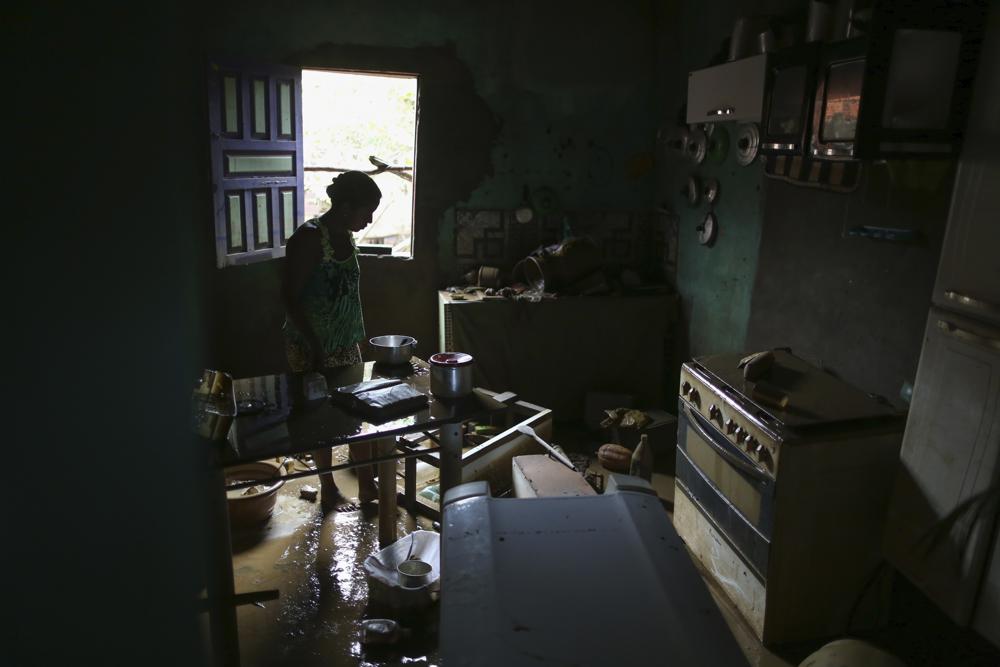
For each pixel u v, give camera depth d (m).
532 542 1.18
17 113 0.59
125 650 0.75
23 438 0.57
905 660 2.47
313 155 8.93
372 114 8.98
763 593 2.48
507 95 4.66
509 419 4.02
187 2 3.56
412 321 4.92
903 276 2.64
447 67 4.55
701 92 3.49
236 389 2.60
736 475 2.61
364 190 2.80
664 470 3.99
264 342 4.54
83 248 0.71
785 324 3.42
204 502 1.70
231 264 4.07
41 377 0.61
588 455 4.13
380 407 2.34
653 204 4.93
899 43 2.07
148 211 0.97
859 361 2.91
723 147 3.89
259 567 2.96
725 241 3.95
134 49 0.91
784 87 2.72
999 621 1.87
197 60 3.72
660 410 4.37
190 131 3.55
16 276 0.57
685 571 1.12
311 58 4.34
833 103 2.40
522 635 0.97
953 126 2.06
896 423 2.41
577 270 4.53
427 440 3.77
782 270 3.42
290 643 2.52
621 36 4.67
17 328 0.57
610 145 4.83
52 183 0.65
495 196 4.80
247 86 4.00
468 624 0.99
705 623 1.01
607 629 0.98
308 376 2.62
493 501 1.30
